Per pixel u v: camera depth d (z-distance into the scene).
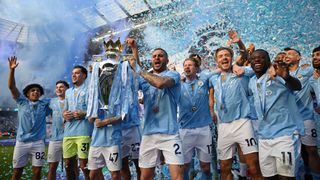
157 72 3.22
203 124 3.88
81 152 3.96
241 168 3.84
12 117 21.92
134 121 3.97
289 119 2.80
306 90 4.04
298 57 4.23
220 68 3.65
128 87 3.25
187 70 3.94
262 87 2.92
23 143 4.31
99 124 3.21
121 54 3.41
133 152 3.97
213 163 4.48
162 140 2.98
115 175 3.18
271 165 2.85
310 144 3.99
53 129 4.49
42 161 4.40
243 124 3.32
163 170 5.23
